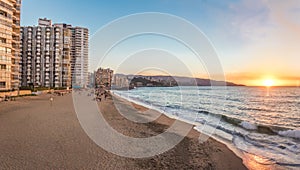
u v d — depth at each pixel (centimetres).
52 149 822
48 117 1681
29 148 827
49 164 669
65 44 8319
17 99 3603
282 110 2914
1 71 3897
